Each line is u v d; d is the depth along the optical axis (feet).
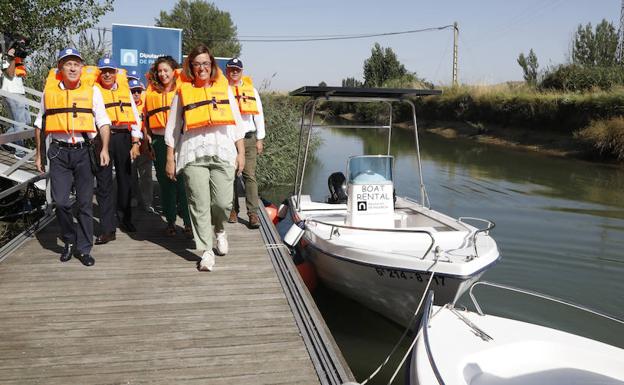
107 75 18.65
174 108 15.25
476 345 12.50
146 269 16.34
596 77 79.25
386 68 157.38
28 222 27.09
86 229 16.33
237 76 19.43
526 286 21.45
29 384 10.11
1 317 12.87
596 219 32.32
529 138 74.59
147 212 23.84
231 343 11.87
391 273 16.61
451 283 15.47
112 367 10.78
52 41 39.73
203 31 205.36
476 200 38.58
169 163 15.48
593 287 21.34
